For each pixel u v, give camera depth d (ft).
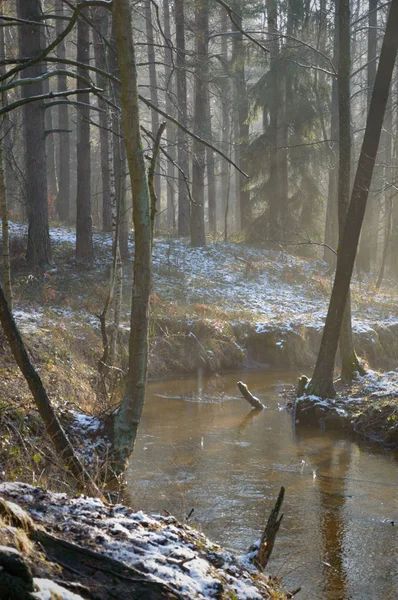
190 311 68.59
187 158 98.27
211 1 81.56
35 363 39.96
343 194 47.29
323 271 95.35
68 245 82.64
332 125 93.25
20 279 65.77
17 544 11.44
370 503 29.14
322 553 23.67
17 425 29.96
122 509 16.20
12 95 97.76
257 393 54.54
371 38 98.12
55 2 101.50
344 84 46.57
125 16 25.04
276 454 36.94
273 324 69.82
